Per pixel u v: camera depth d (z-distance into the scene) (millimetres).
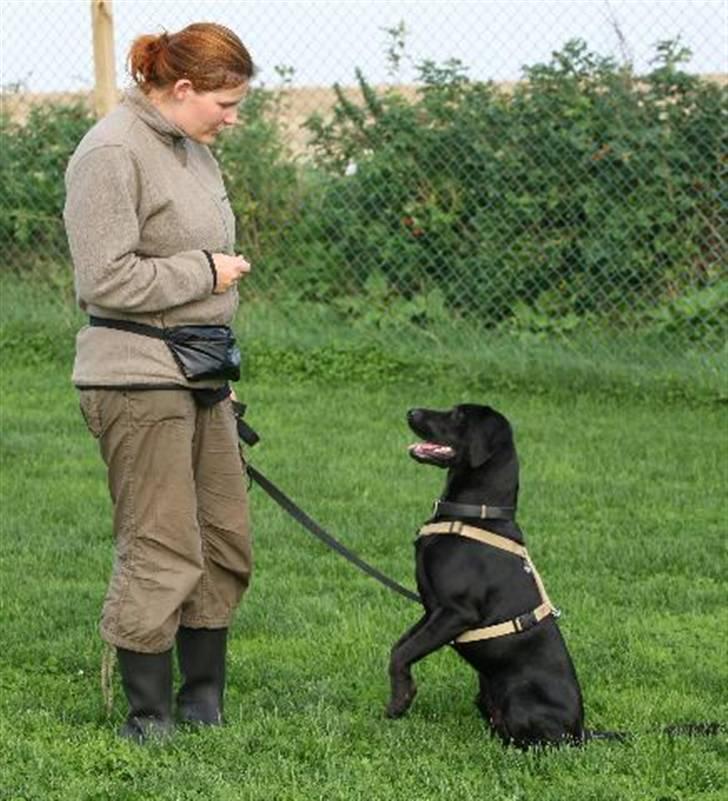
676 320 12320
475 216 12859
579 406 12016
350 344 13055
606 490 9617
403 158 12953
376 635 6801
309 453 10453
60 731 5492
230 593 5695
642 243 12445
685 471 10156
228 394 5605
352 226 13180
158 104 5289
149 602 5359
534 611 5523
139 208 5227
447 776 5039
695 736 5461
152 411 5289
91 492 9359
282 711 5781
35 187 13664
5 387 12438
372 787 4926
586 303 12656
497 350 12773
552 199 12633
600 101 12492
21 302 13750
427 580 5637
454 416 5738
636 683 6312
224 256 5355
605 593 7551
